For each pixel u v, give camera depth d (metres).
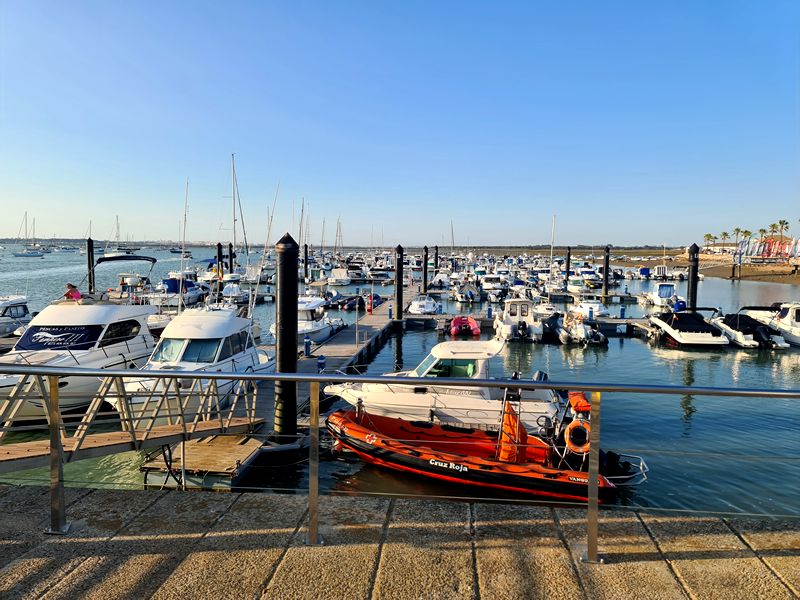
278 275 11.47
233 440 11.39
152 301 36.50
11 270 80.31
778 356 26.84
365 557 3.33
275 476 11.12
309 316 30.66
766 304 48.34
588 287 57.59
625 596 2.96
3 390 12.78
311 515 3.48
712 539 3.55
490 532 3.64
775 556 3.35
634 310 46.16
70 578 3.12
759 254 100.69
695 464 11.86
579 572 3.18
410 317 36.94
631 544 3.49
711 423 14.94
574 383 3.26
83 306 15.78
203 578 3.12
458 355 12.62
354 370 20.80
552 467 9.84
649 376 23.11
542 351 28.31
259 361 16.27
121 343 15.59
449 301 52.09
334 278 64.81
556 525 3.74
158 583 3.07
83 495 4.25
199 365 13.73
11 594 2.97
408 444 10.67
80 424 7.34
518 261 103.12
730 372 23.75
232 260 64.00
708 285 71.81
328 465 11.52
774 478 11.20
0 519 3.85
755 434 14.12
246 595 2.96
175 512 3.95
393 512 3.93
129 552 3.40
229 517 3.87
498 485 9.55
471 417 11.59
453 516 3.87
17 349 14.62
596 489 3.28
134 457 11.43
